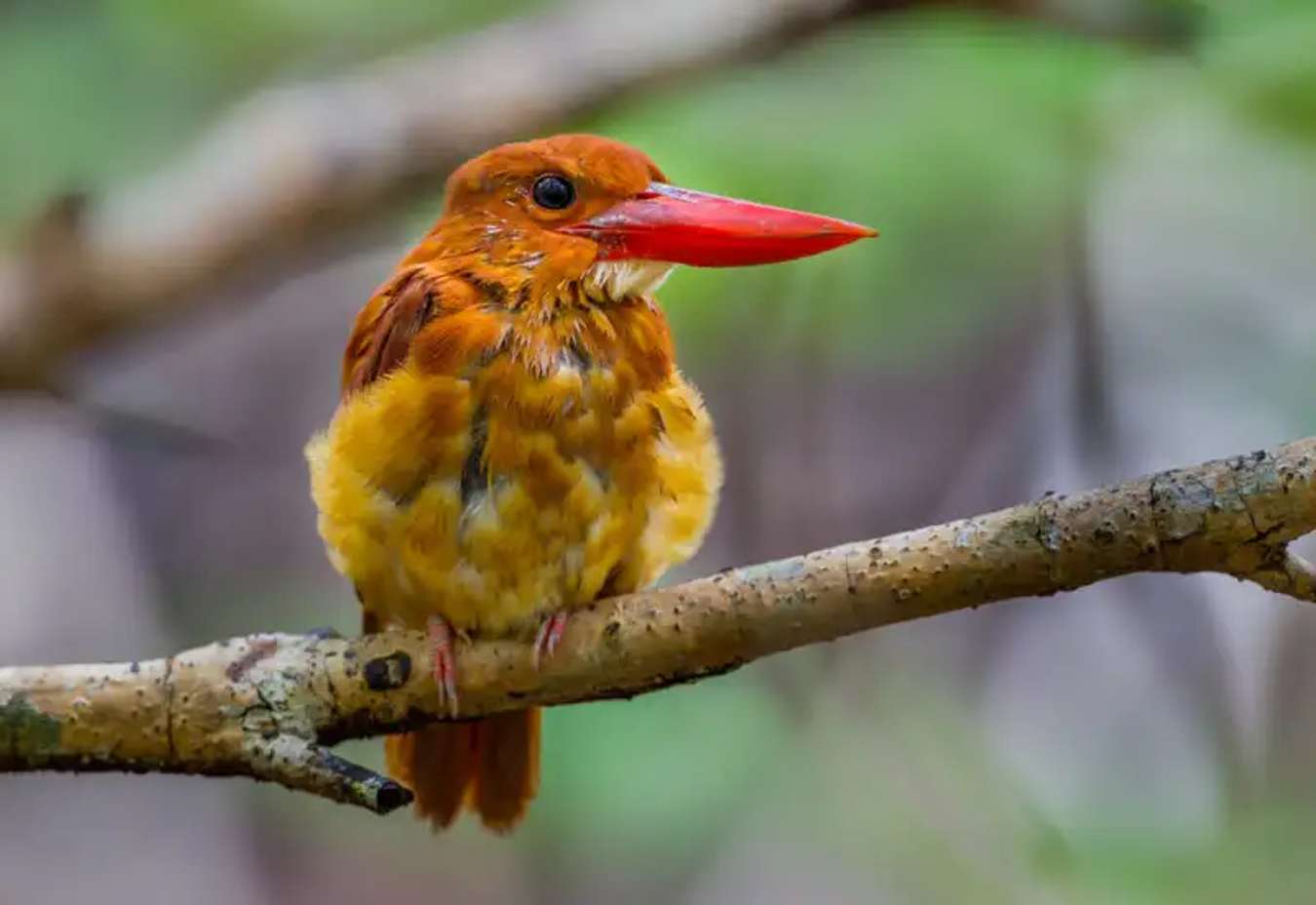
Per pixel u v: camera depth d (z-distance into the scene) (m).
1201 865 9.00
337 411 6.38
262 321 12.09
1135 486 5.11
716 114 8.70
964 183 8.46
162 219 9.27
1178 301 8.95
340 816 12.18
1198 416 8.94
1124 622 10.18
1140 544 5.07
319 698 5.72
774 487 10.89
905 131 8.41
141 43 9.99
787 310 9.21
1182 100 8.39
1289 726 9.66
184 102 10.16
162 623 11.41
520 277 6.39
